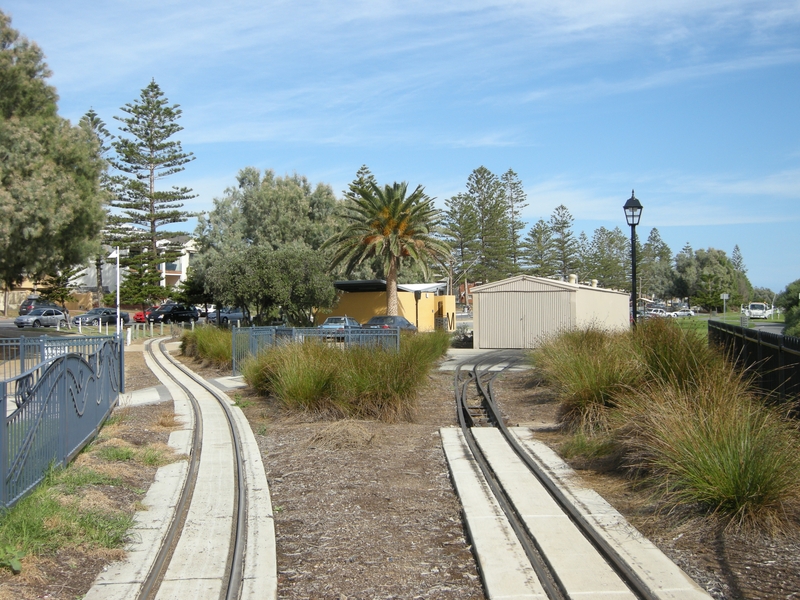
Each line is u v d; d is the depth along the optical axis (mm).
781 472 6180
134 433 11453
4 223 25359
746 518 6078
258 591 5172
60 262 30922
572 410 11039
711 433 6742
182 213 58000
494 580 5223
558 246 83062
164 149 58219
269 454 10180
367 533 6559
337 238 39438
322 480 8531
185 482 8367
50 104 30297
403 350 14602
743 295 88688
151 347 33344
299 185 53312
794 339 9062
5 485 6027
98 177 32719
